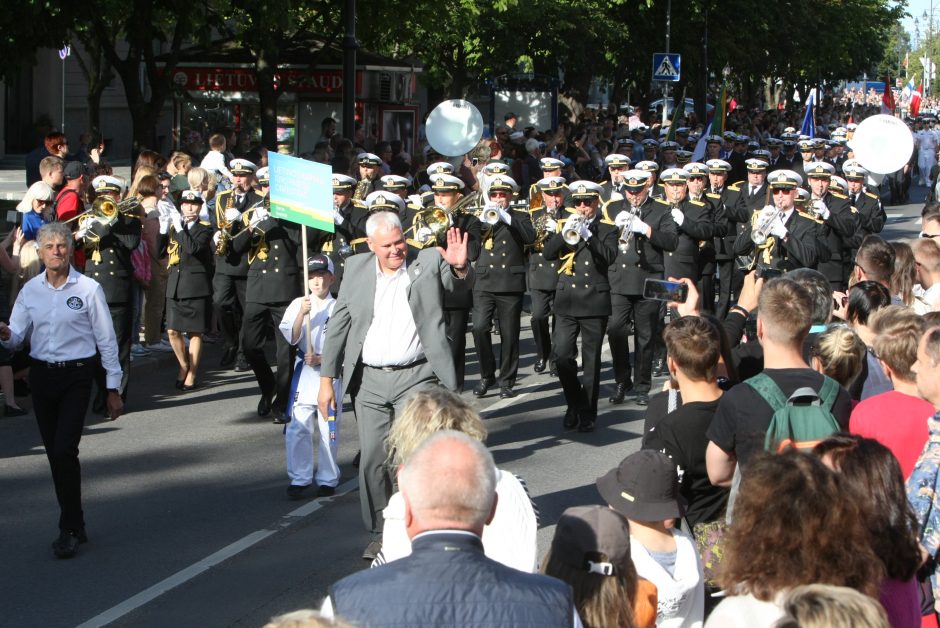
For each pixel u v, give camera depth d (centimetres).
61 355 723
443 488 326
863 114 5862
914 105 4634
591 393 1012
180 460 923
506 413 1085
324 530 761
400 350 698
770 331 500
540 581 323
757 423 477
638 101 4166
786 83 5691
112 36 2006
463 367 1075
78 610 628
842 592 292
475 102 3903
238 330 1259
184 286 1154
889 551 379
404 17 2109
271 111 1997
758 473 354
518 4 2744
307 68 2166
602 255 1006
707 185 1452
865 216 1388
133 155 1752
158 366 1280
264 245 1060
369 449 702
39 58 3400
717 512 514
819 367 568
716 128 2344
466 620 312
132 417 1060
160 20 1883
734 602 347
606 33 3111
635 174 1095
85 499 821
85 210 1148
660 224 1172
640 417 1075
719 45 3781
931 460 449
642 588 377
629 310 1118
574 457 932
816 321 598
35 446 959
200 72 2212
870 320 569
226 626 607
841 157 2442
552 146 2066
